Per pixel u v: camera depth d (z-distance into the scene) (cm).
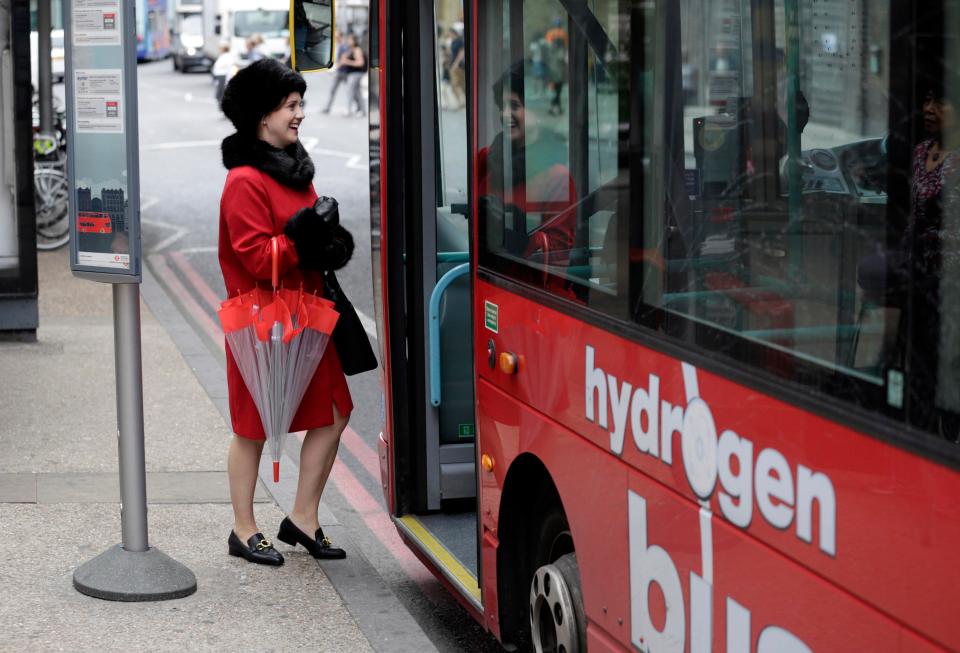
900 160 262
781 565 288
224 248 585
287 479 761
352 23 5403
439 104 615
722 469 312
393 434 605
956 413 245
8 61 1062
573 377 404
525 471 467
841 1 281
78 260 544
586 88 392
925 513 241
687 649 332
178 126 3428
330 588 582
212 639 520
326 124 3616
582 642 421
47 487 716
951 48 254
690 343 330
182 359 1075
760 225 301
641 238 357
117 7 516
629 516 365
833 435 269
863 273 268
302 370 582
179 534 649
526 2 435
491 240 482
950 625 234
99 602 552
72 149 536
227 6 5234
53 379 980
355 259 1644
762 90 305
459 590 523
